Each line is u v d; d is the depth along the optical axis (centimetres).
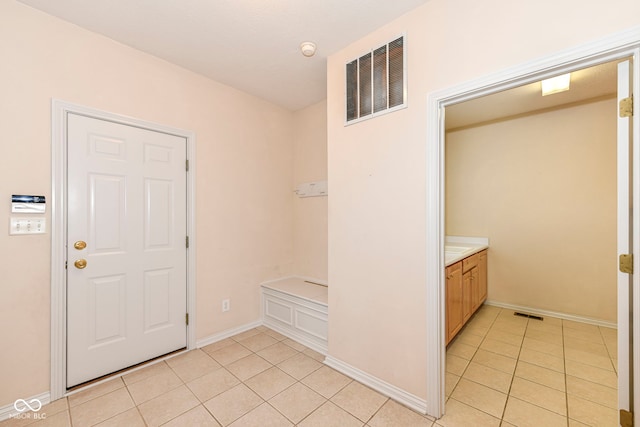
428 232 165
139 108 217
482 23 147
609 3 115
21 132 168
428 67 166
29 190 170
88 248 193
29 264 170
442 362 165
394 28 182
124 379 200
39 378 173
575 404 171
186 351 242
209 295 260
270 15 178
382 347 188
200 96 255
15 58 166
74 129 188
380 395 184
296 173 341
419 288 170
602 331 274
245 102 292
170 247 235
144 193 221
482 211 357
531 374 204
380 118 189
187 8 172
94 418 162
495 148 347
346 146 211
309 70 247
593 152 290
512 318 310
